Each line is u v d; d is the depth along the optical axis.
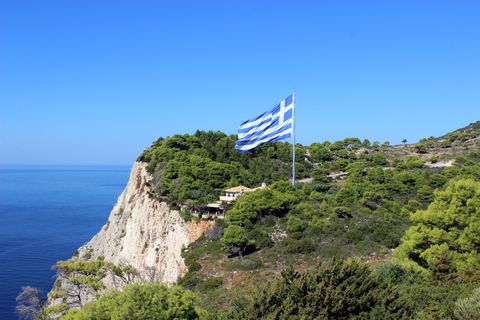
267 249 45.06
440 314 20.98
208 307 30.23
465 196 32.31
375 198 65.38
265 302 21.03
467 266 27.95
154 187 70.94
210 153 89.38
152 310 22.91
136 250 66.75
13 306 67.25
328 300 19.66
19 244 117.56
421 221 34.12
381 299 20.45
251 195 57.44
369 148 134.00
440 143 129.12
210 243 50.19
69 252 109.44
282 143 114.88
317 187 79.44
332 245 44.16
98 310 23.69
